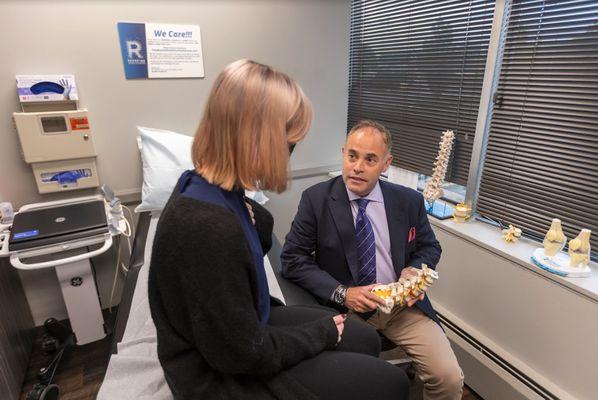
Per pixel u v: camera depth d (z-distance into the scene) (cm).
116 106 196
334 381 85
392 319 137
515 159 148
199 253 66
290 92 74
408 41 197
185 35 200
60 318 213
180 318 72
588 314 115
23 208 177
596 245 127
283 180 77
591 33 119
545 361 131
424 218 146
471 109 165
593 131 123
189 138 207
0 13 164
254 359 72
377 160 129
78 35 179
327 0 230
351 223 136
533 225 146
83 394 165
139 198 212
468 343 158
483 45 155
